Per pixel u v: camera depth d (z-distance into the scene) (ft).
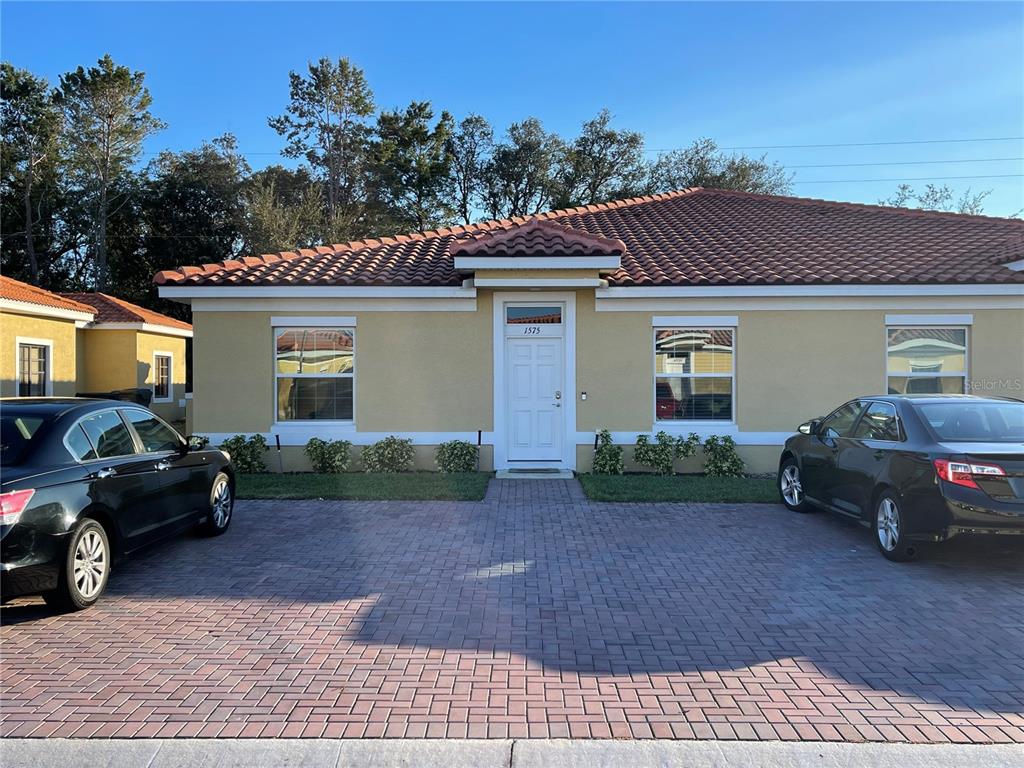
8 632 17.21
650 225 53.47
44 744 12.23
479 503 31.78
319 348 40.63
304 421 40.52
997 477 20.27
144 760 11.83
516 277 37.83
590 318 39.78
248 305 39.99
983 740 12.34
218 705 13.56
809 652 15.99
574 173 151.64
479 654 15.89
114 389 76.18
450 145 153.79
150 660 15.61
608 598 19.60
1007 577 21.44
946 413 23.43
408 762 11.74
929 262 41.57
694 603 19.20
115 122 131.23
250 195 130.52
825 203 60.64
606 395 39.75
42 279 129.70
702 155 147.43
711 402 40.45
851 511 25.38
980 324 39.73
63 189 132.67
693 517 29.19
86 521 18.65
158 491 22.11
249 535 26.40
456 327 39.91
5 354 58.49
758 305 39.65
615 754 11.91
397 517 29.17
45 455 18.37
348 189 143.95
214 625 17.66
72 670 15.11
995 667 15.21
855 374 39.73
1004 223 51.42
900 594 19.88
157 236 131.95
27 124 126.31
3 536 16.48
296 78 142.20
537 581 21.07
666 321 39.70
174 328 82.94
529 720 12.98
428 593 20.03
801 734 12.50
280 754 11.96
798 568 22.30
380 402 40.09
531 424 40.42
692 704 13.58
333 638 16.81
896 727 12.75
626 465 39.65
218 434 40.09
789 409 39.75
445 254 45.80
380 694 13.98
